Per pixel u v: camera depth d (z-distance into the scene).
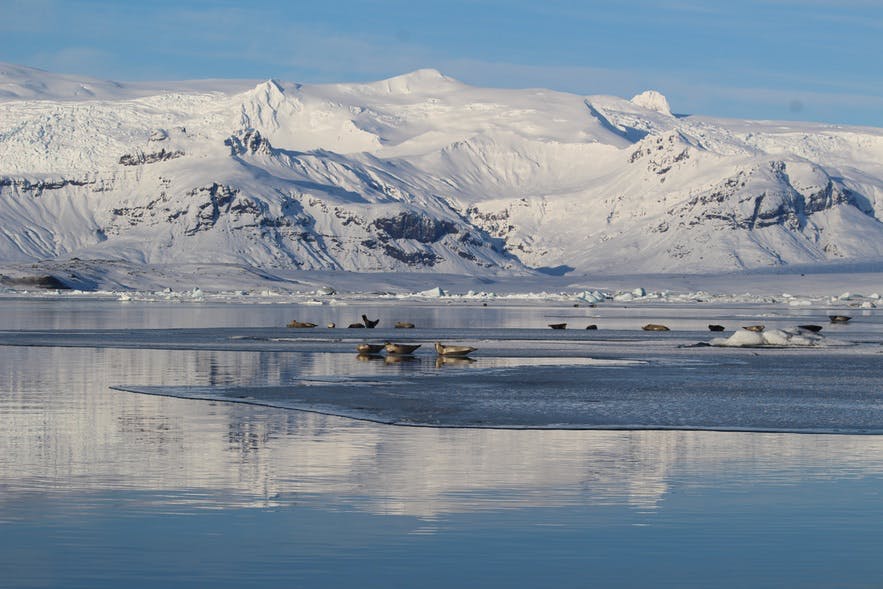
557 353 192.25
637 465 74.31
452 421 96.00
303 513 59.84
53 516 59.06
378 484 67.44
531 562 51.16
